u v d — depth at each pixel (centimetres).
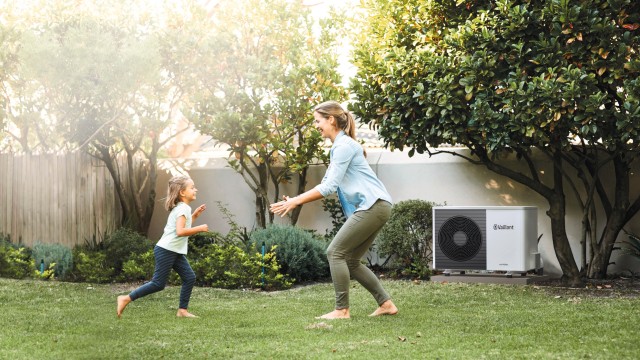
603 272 906
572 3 779
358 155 598
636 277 920
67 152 1131
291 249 916
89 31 1042
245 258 880
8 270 988
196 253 998
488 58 809
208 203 1191
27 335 528
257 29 1106
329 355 448
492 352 457
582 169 934
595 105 746
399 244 961
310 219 1123
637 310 648
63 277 977
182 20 1112
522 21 784
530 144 839
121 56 1023
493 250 892
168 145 1308
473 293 779
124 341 504
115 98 1053
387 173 1082
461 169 1038
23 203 1113
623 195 891
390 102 867
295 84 1038
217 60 1077
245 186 1167
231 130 1023
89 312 653
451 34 841
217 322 593
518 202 1003
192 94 1098
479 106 799
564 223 889
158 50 1070
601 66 767
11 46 1077
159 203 1226
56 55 1016
